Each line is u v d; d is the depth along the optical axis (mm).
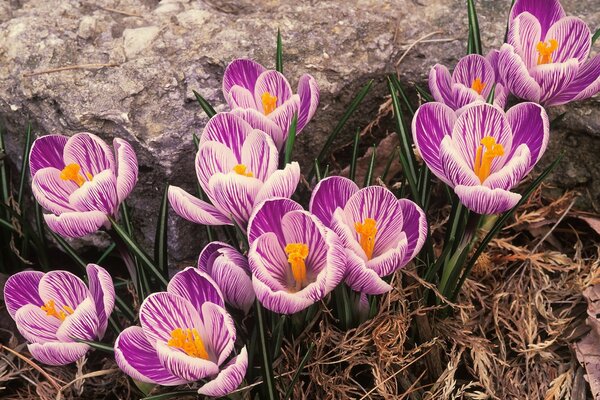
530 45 571
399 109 602
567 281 632
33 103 656
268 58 668
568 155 667
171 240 642
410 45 691
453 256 570
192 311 509
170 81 651
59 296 552
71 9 706
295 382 558
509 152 524
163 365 491
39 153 570
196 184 647
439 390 579
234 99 581
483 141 513
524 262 641
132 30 678
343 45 680
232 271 516
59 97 647
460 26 697
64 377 623
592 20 687
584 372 596
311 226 503
